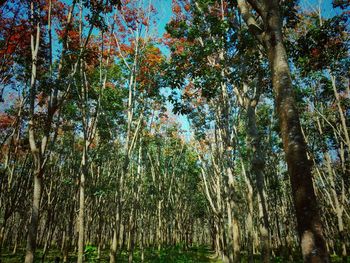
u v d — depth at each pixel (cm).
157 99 2069
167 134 3183
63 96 1084
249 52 1031
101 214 2944
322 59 1060
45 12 1290
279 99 446
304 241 360
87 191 2498
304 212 370
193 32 1018
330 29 898
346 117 2183
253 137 1096
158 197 3288
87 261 1745
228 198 1752
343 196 2200
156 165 3325
